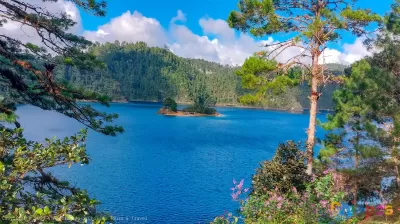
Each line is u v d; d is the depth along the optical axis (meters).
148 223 22.00
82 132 4.22
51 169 35.53
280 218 7.61
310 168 11.84
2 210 3.00
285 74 12.91
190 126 93.69
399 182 13.01
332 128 15.00
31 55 7.56
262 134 79.00
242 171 40.19
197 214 24.17
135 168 39.47
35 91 6.91
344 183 13.24
